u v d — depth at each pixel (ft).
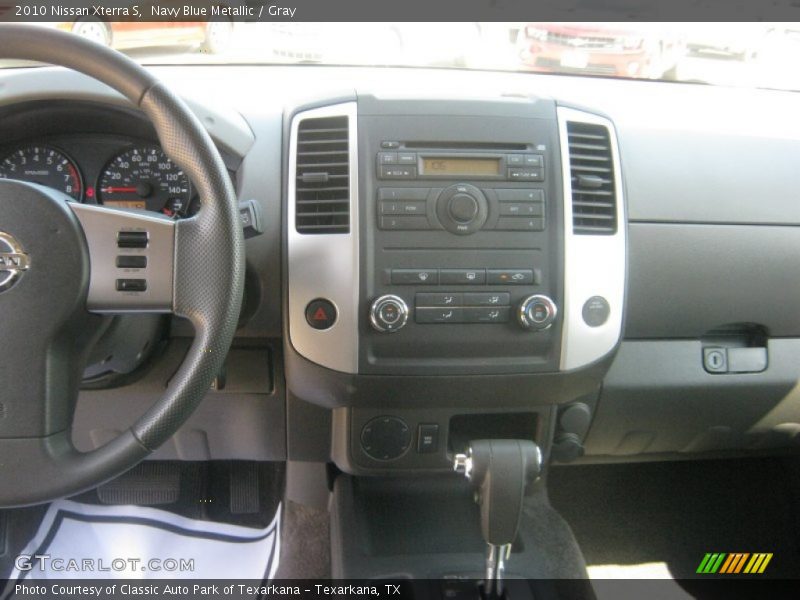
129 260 2.81
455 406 3.93
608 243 3.79
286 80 4.29
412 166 3.59
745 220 4.26
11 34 2.70
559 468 5.96
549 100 3.78
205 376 2.82
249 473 5.28
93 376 3.89
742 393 4.58
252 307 3.91
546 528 4.49
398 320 3.55
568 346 3.78
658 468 5.96
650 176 4.20
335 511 4.48
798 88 4.81
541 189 3.68
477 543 4.24
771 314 4.44
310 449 4.57
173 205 3.88
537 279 3.69
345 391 3.79
